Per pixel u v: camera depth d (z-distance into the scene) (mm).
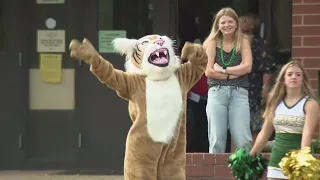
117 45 14406
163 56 13961
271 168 15414
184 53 14398
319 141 18531
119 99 23469
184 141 14312
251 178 15570
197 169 18297
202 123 22719
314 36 21328
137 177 13672
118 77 13812
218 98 18469
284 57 22734
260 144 15875
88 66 23562
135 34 23531
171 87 14031
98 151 23578
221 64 18391
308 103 15102
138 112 13836
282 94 15438
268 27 22844
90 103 23578
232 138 18781
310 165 13547
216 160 18250
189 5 23375
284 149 15227
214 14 23297
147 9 23453
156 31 23281
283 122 15219
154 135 13719
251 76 21281
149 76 13992
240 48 18422
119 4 23562
